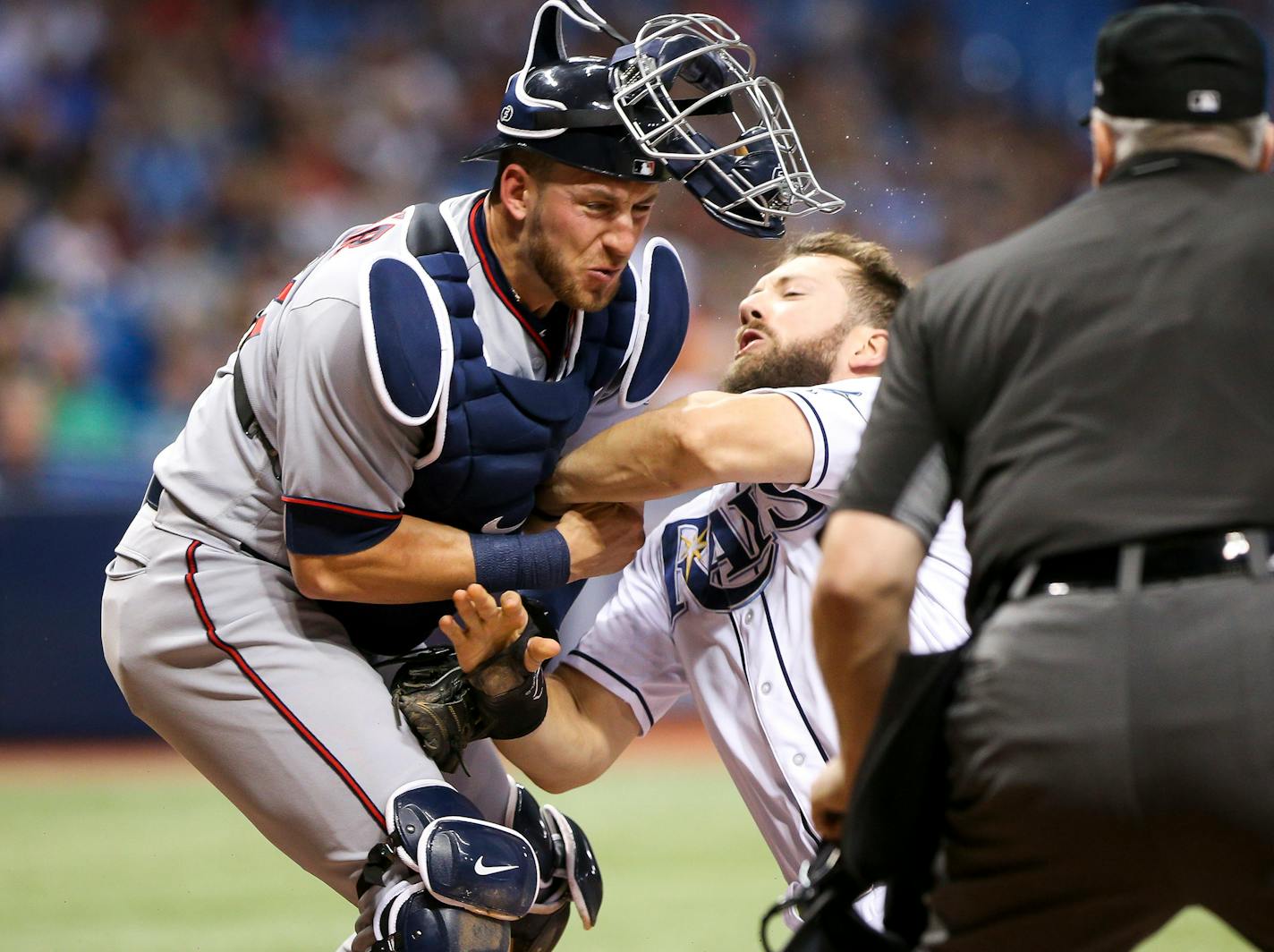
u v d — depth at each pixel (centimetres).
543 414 960
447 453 935
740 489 1046
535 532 1035
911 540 678
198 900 1752
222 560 977
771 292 1113
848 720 695
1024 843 650
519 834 993
